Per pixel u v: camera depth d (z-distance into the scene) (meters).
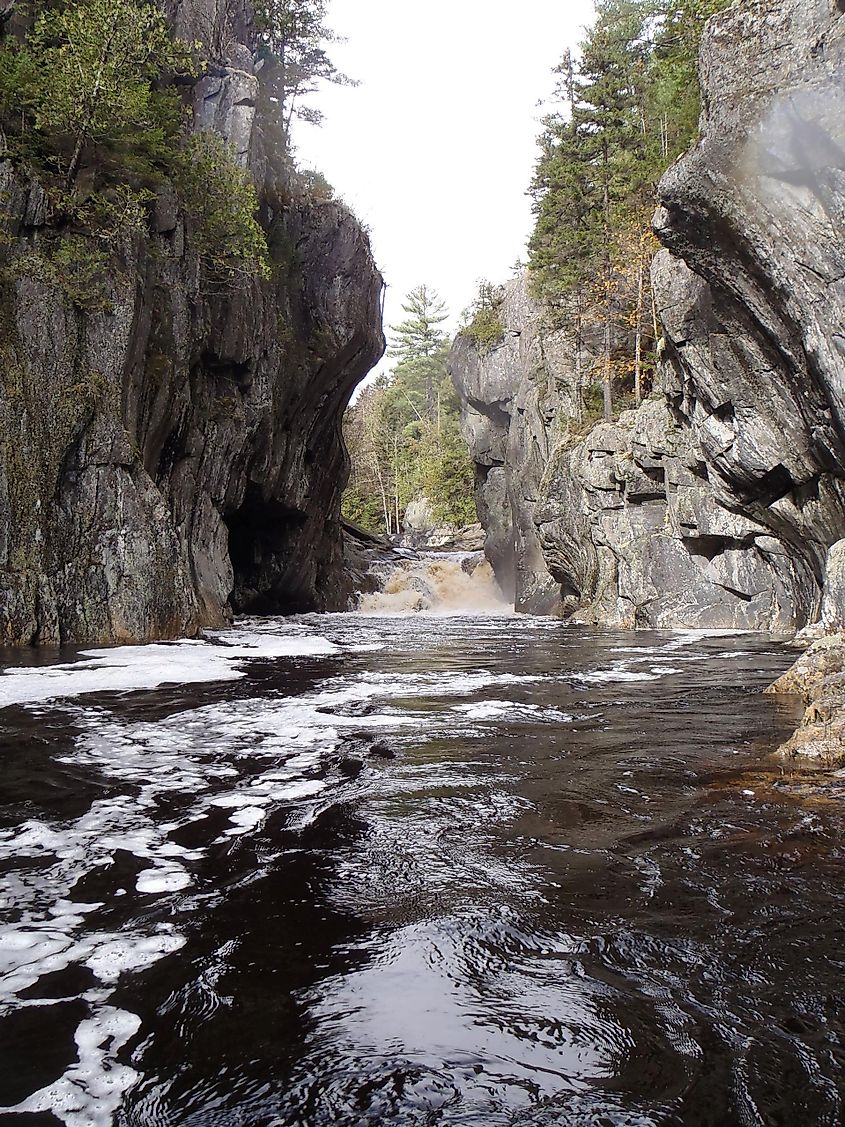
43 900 4.05
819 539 18.73
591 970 3.30
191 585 21.62
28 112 19.41
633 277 31.50
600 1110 2.41
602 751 7.35
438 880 4.31
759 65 14.95
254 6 37.16
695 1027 2.87
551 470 34.25
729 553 24.77
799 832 5.00
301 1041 2.80
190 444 24.77
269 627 26.91
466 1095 2.49
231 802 5.76
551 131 37.06
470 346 50.22
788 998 3.06
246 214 24.95
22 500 16.73
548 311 39.69
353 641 20.88
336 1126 2.35
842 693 7.66
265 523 37.00
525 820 5.35
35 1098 2.49
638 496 27.23
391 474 82.19
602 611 28.75
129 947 3.53
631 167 33.38
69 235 19.03
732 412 19.61
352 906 3.97
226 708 9.69
